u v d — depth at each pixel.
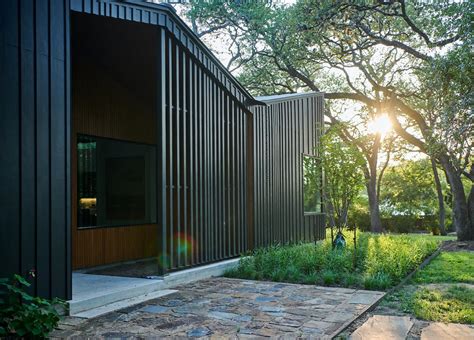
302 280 7.27
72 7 5.61
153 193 9.96
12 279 4.55
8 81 4.82
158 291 6.54
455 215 15.80
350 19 15.32
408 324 4.87
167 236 7.12
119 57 8.25
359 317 5.16
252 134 9.61
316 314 5.25
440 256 10.59
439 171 29.58
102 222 8.56
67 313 5.23
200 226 7.88
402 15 14.87
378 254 8.75
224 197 8.64
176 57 7.39
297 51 19.27
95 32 7.45
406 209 24.59
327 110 23.08
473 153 15.37
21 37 4.98
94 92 8.47
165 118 7.08
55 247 5.22
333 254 8.41
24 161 4.94
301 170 11.89
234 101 9.12
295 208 11.45
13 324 4.14
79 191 8.05
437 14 13.39
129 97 9.34
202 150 8.05
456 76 10.13
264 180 10.00
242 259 8.38
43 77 5.20
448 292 6.39
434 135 11.14
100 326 4.81
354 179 9.24
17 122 4.89
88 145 8.33
